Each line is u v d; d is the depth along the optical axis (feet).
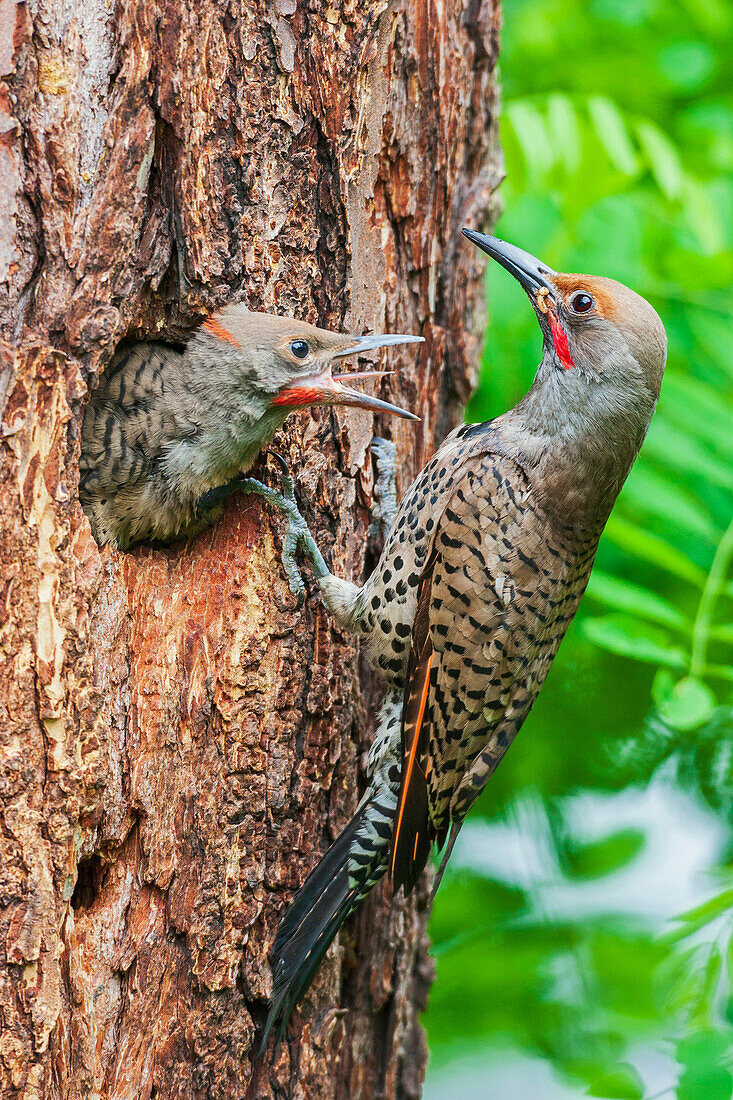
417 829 27.48
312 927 26.48
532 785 36.99
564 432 27.96
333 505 28.27
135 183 23.70
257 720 25.86
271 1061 26.63
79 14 23.06
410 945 32.04
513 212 32.76
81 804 22.38
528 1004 34.81
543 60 37.96
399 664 28.45
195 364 25.08
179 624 25.21
